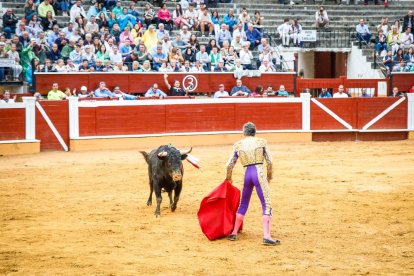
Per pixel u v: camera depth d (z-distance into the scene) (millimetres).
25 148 25516
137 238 12969
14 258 11586
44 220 14633
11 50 28516
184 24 34625
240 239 12852
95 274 10633
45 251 12031
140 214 15172
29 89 28953
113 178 20094
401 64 35156
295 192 17562
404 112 30234
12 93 28672
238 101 28781
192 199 16906
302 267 11008
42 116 26047
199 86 30594
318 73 40469
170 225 14055
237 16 37031
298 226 13875
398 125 30172
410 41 37531
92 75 28828
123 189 18391
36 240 12844
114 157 24547
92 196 17391
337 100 29688
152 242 12664
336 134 29875
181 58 31141
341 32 38969
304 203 16141
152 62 30828
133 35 31938
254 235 13172
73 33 30766
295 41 37312
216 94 30281
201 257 11609
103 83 28500
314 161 23219
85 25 31422
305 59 39594
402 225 13898
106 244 12523
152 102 27578
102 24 32062
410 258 11547
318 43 38031
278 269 10898
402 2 43438
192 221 14422
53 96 27297
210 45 32844
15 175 20656
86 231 13547
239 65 31156
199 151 26266
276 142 29125
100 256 11695
